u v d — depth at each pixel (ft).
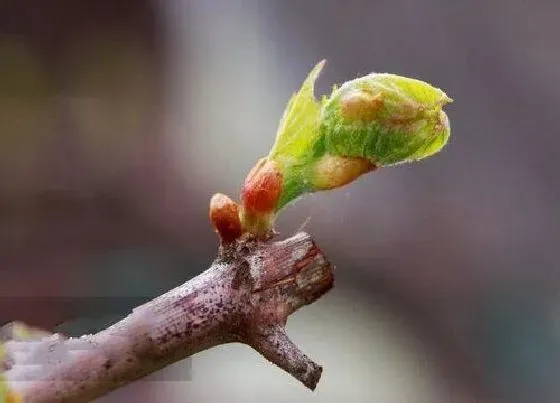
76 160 4.05
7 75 4.11
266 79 4.47
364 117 0.91
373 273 3.66
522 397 3.25
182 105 4.38
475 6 4.34
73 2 4.25
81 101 4.18
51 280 3.34
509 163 4.14
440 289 3.60
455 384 3.21
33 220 3.65
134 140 4.21
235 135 4.35
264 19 4.45
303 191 0.92
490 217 3.99
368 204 3.94
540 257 3.89
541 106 4.18
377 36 4.46
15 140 3.93
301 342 2.55
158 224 3.87
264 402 2.24
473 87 4.26
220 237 0.90
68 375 0.87
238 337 0.89
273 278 0.89
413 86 0.92
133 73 4.35
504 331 3.51
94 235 3.72
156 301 0.89
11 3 4.13
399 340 3.33
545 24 4.22
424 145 0.92
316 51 4.45
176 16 4.41
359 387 2.58
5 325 0.87
